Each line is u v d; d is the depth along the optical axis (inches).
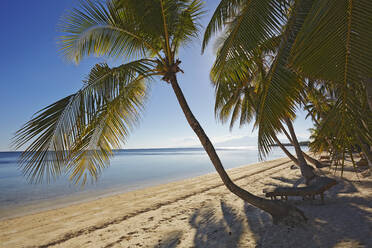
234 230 172.6
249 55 117.4
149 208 280.5
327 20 71.6
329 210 189.9
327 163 525.7
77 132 110.7
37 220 269.3
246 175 533.6
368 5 66.4
